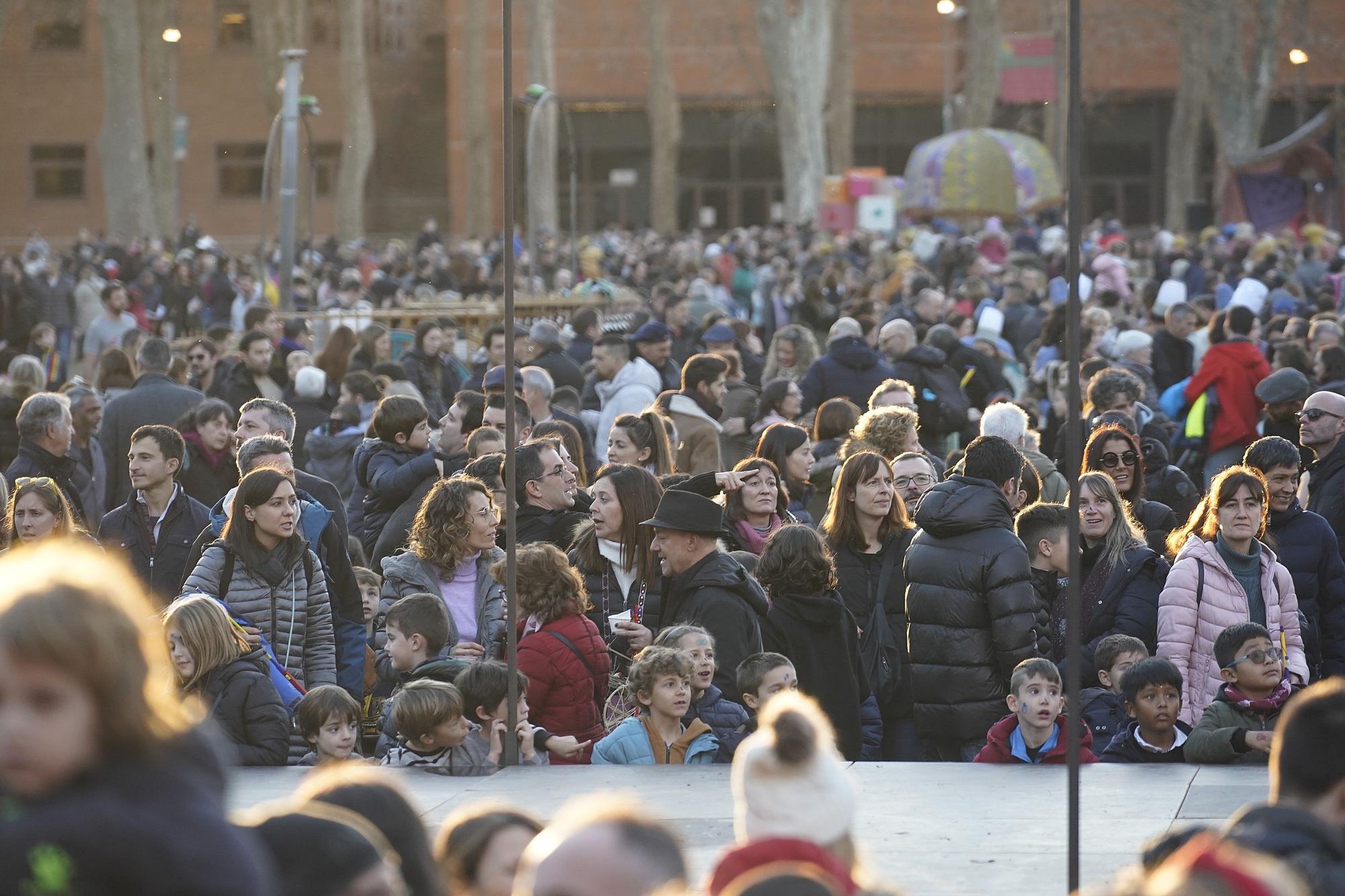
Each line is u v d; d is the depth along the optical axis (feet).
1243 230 300.40
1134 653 68.64
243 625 70.59
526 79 573.74
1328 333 133.18
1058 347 150.00
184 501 85.81
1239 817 31.89
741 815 34.09
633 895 24.97
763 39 497.46
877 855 47.67
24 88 645.51
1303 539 77.00
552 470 80.48
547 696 64.75
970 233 395.14
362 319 193.36
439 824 50.39
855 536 76.07
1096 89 611.47
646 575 72.59
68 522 77.87
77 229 648.38
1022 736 63.41
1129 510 83.66
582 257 343.87
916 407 126.62
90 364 204.23
